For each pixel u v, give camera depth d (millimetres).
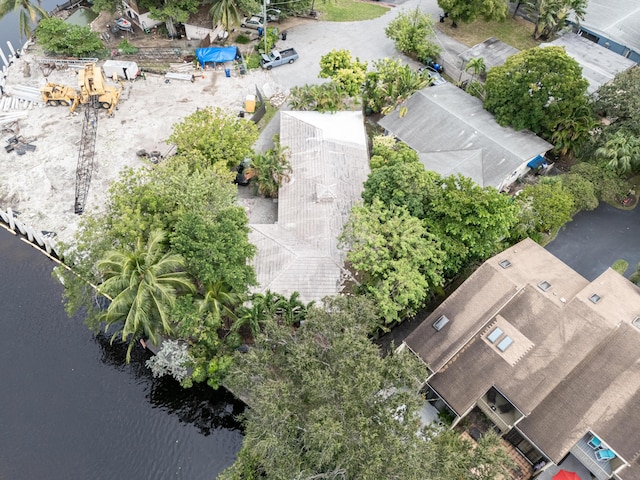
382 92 61812
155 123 61281
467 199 43281
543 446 36125
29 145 58094
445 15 79875
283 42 74250
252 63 69875
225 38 73438
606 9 76500
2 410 41250
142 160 55469
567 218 50000
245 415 34750
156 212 41375
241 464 34750
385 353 43812
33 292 47844
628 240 52969
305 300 42500
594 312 39594
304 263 44125
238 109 63500
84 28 68250
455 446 30625
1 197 53219
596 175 53406
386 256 41094
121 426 41281
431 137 57969
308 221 47969
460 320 39938
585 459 37375
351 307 34656
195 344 41406
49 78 66625
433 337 39438
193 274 39156
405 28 69688
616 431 35438
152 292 36562
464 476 29359
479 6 70812
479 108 61094
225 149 50500
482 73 68188
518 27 79188
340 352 30844
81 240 40781
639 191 57188
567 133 56781
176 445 40781
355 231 42438
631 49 70125
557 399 37531
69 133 59938
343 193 50125
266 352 33688
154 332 39969
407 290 40031
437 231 44375
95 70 60094
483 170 54344
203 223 38062
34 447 39656
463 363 38875
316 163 52688
